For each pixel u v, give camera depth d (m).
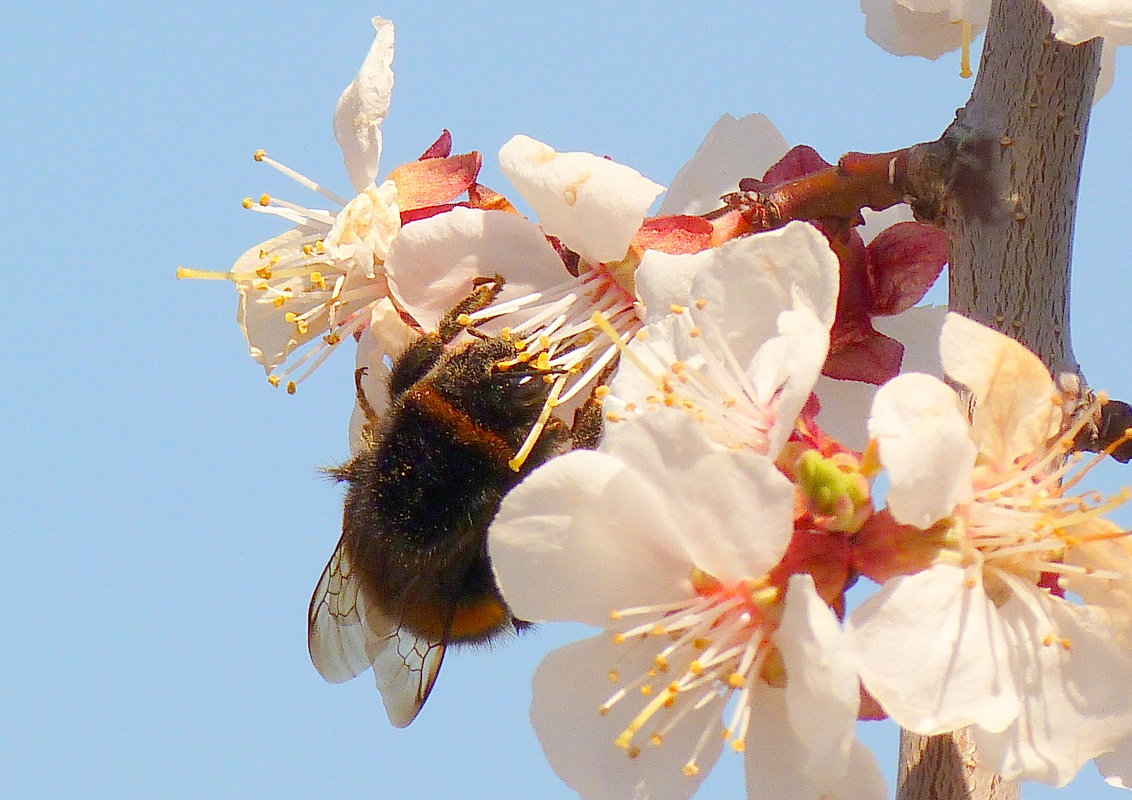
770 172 0.43
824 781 0.39
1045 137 0.42
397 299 0.43
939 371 0.43
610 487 0.40
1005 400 0.40
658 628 0.40
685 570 0.40
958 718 0.39
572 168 0.42
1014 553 0.40
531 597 0.40
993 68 0.42
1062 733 0.40
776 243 0.40
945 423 0.39
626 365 0.41
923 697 0.39
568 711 0.41
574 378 0.43
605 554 0.40
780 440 0.40
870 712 0.40
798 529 0.40
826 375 0.43
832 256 0.40
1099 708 0.40
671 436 0.40
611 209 0.42
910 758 0.41
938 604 0.40
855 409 0.43
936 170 0.42
